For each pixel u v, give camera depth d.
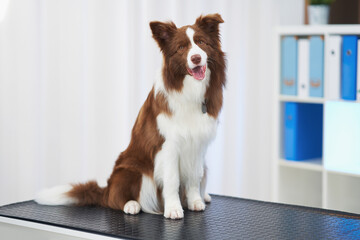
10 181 2.44
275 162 3.01
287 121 2.98
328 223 1.70
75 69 2.61
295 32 2.83
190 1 2.96
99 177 2.77
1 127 2.40
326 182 2.81
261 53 3.35
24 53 2.44
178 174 1.80
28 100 2.46
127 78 2.79
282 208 1.89
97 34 2.66
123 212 1.82
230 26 3.18
